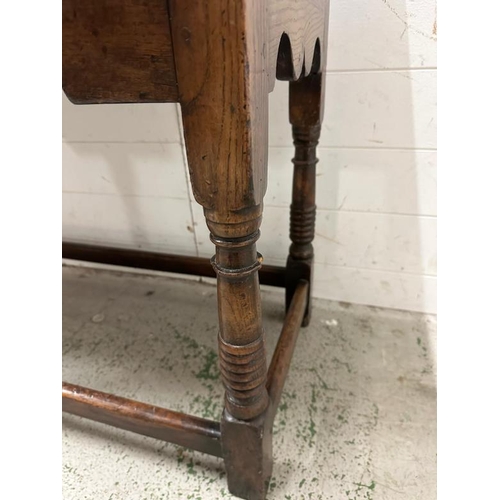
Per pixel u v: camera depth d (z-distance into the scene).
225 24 0.27
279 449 0.62
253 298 0.41
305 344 0.84
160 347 0.86
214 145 0.31
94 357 0.84
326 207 0.88
